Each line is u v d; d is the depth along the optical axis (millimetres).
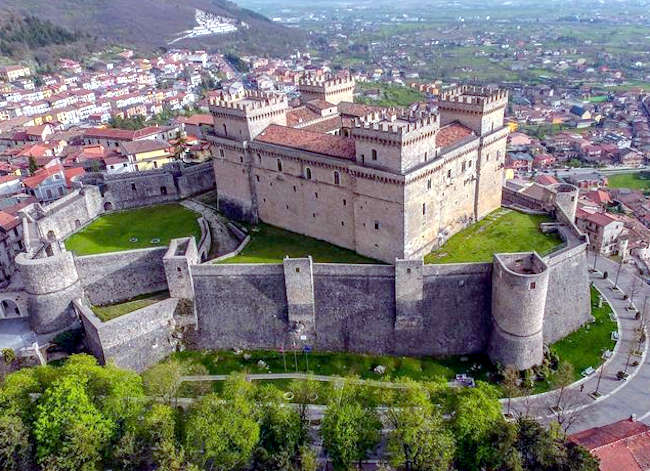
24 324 103875
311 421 83875
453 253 102562
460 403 75312
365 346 97688
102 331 91875
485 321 95625
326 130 124000
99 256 103938
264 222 121688
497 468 71562
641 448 72875
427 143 95875
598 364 95000
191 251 100938
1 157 198250
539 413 85062
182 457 72812
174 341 100375
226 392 79500
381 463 75688
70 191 148375
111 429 77312
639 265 137500
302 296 96188
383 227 98250
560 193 115688
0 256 124250
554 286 97938
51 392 77750
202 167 141375
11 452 74312
